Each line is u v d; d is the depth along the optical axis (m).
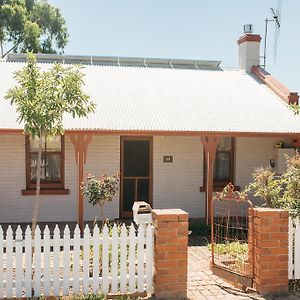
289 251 6.69
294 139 14.01
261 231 6.43
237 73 18.12
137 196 13.75
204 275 7.52
